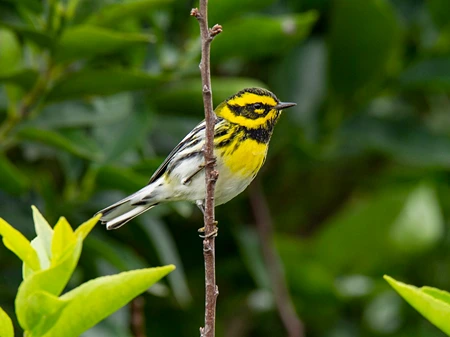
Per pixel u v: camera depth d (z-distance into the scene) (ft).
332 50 41.63
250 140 31.48
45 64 34.47
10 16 36.50
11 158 42.37
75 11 34.53
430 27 43.73
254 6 33.65
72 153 35.01
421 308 20.04
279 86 43.16
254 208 41.39
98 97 36.17
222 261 42.14
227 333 43.70
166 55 37.17
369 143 42.42
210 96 22.93
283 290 40.32
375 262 44.01
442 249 45.44
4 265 37.73
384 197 42.50
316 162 44.06
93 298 18.99
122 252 35.99
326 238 43.27
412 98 46.50
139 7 32.27
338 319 44.45
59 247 19.52
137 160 37.42
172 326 42.27
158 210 36.37
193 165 30.89
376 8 39.14
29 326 19.13
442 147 42.39
